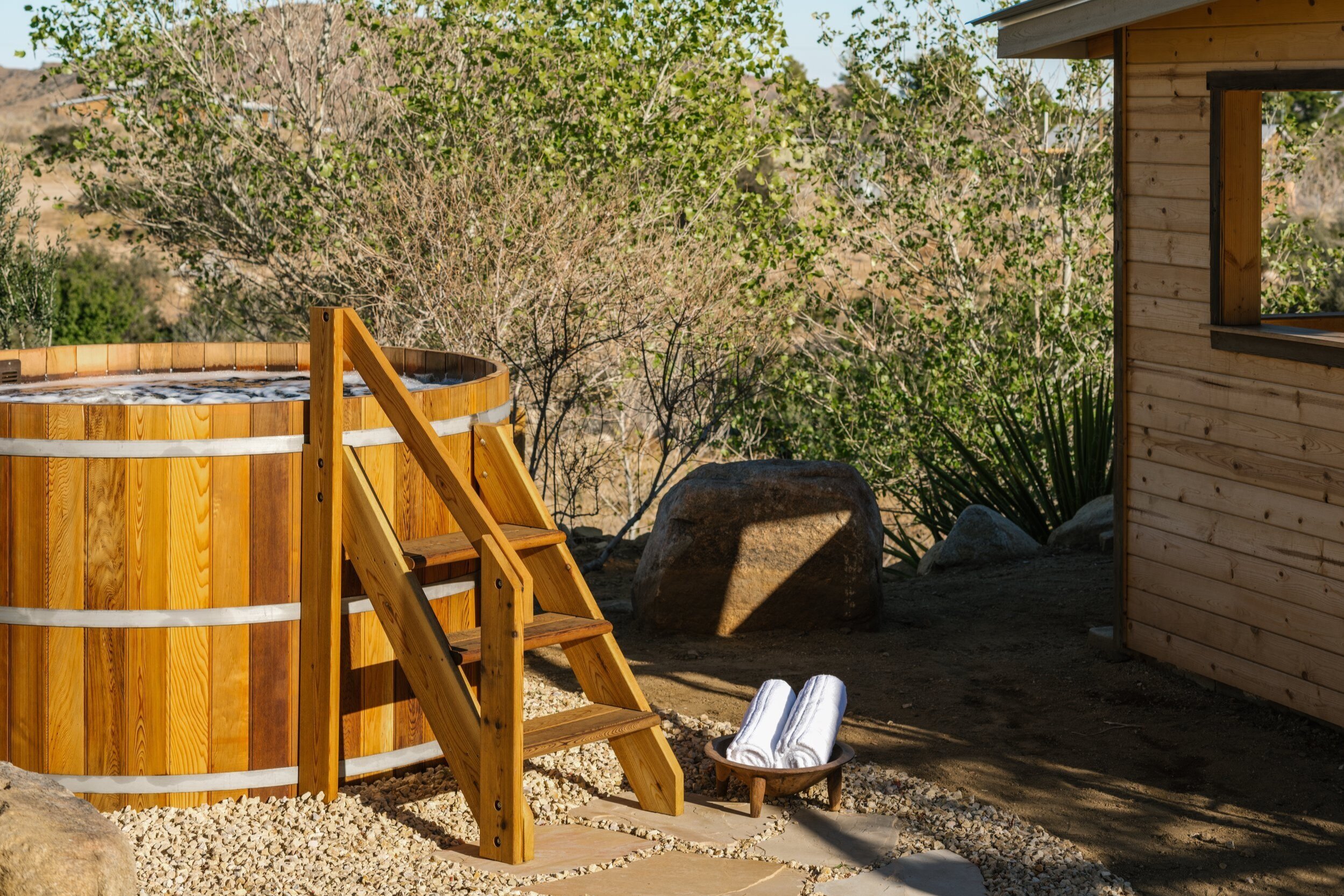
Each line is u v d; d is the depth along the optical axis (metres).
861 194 13.65
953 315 13.20
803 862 3.75
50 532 4.10
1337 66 4.49
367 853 3.82
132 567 4.09
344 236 11.17
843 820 4.06
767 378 11.42
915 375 13.46
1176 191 5.27
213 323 16.73
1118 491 5.71
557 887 3.58
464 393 4.57
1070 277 13.45
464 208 9.84
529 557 4.43
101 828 3.18
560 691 5.46
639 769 4.19
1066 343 13.01
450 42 11.77
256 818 4.10
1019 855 3.80
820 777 4.11
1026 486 9.15
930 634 6.33
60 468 4.07
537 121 11.24
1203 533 5.26
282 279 13.05
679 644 6.22
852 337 13.56
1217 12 5.00
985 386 12.80
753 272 10.94
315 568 4.17
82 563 4.10
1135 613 5.68
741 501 6.32
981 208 13.35
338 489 4.11
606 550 8.41
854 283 14.02
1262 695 5.02
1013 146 14.16
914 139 13.69
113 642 4.12
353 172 11.26
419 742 4.53
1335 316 5.65
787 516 6.31
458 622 4.60
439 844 3.92
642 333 9.55
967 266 13.48
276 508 4.16
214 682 4.17
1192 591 5.34
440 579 4.52
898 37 13.52
